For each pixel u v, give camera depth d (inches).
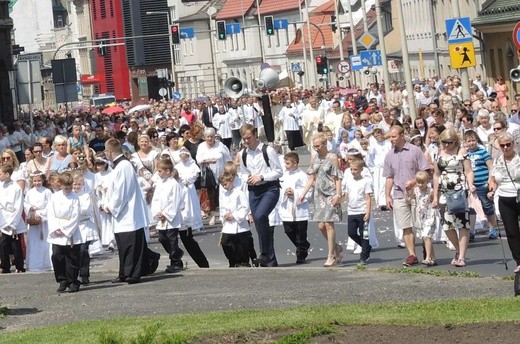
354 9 7849.4
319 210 1446.9
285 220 1510.8
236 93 3654.0
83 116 4404.5
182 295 1232.8
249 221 1491.1
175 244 1469.0
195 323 969.5
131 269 1376.7
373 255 1529.3
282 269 1397.6
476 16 4970.5
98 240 1535.4
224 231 1492.4
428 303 1008.9
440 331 871.7
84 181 1435.8
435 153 1707.7
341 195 1444.4
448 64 5659.5
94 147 2292.1
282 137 3688.5
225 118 3659.0
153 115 4485.7
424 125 2084.2
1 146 2842.0
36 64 2962.6
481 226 1656.0
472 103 2440.9
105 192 1515.7
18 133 2974.9
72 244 1343.5
